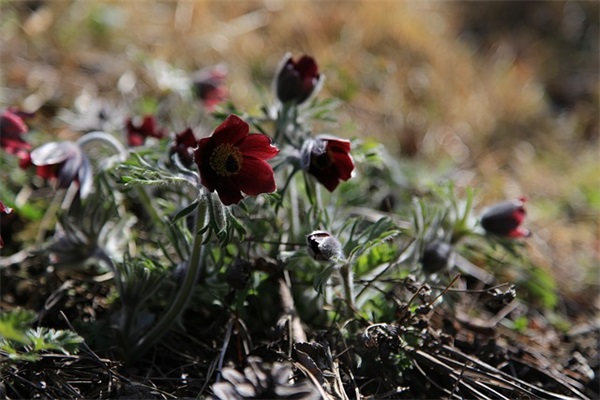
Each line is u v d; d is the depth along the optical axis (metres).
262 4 1.62
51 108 1.23
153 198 1.06
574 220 1.25
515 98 1.52
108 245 1.00
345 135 1.20
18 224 1.07
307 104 1.01
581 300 1.13
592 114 1.59
